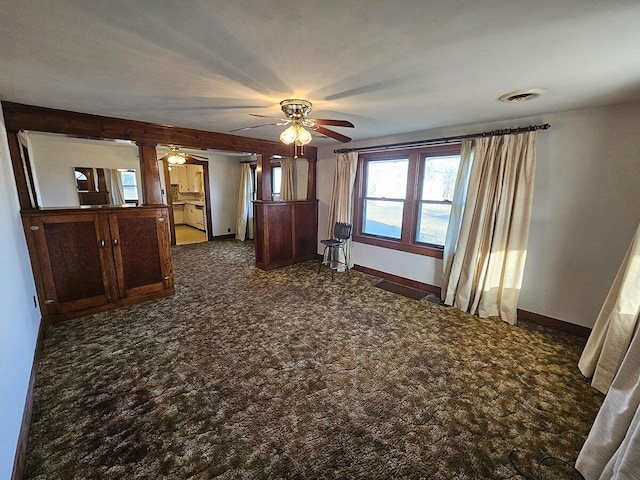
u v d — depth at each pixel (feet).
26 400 5.67
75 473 4.69
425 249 12.98
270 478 4.66
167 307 11.05
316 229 18.25
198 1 3.56
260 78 6.18
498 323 10.14
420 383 6.97
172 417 5.84
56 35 4.42
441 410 6.15
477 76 6.02
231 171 24.90
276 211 16.03
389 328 9.67
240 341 8.73
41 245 9.21
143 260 11.34
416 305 11.55
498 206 10.06
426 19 3.92
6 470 4.06
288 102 7.68
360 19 3.95
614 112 8.12
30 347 6.92
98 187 16.25
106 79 6.33
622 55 4.93
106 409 6.01
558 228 9.41
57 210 9.39
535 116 9.40
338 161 15.74
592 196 8.71
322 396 6.50
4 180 7.09
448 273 11.74
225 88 6.85
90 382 6.82
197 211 28.48
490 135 10.12
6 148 8.07
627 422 4.17
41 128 8.89
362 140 14.79
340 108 8.59
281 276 15.01
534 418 5.98
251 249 21.09
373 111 8.95
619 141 8.13
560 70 5.66
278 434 5.49
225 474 4.72
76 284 9.97
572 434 5.61
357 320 10.20
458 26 4.10
